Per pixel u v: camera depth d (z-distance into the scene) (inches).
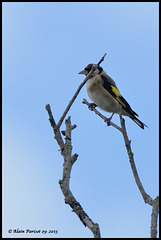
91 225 188.4
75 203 200.2
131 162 229.5
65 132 238.8
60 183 209.2
